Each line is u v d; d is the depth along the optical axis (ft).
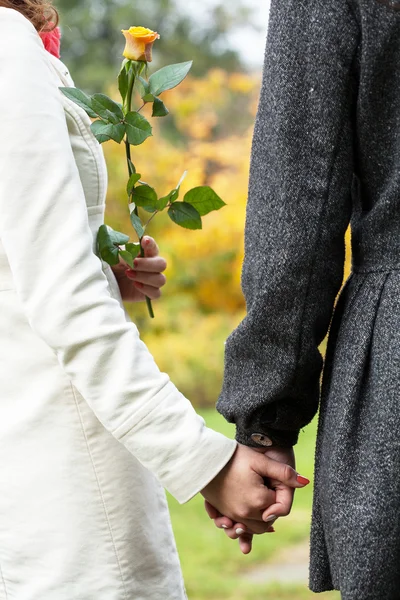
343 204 5.08
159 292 6.89
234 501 5.34
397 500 4.70
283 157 5.02
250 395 5.35
